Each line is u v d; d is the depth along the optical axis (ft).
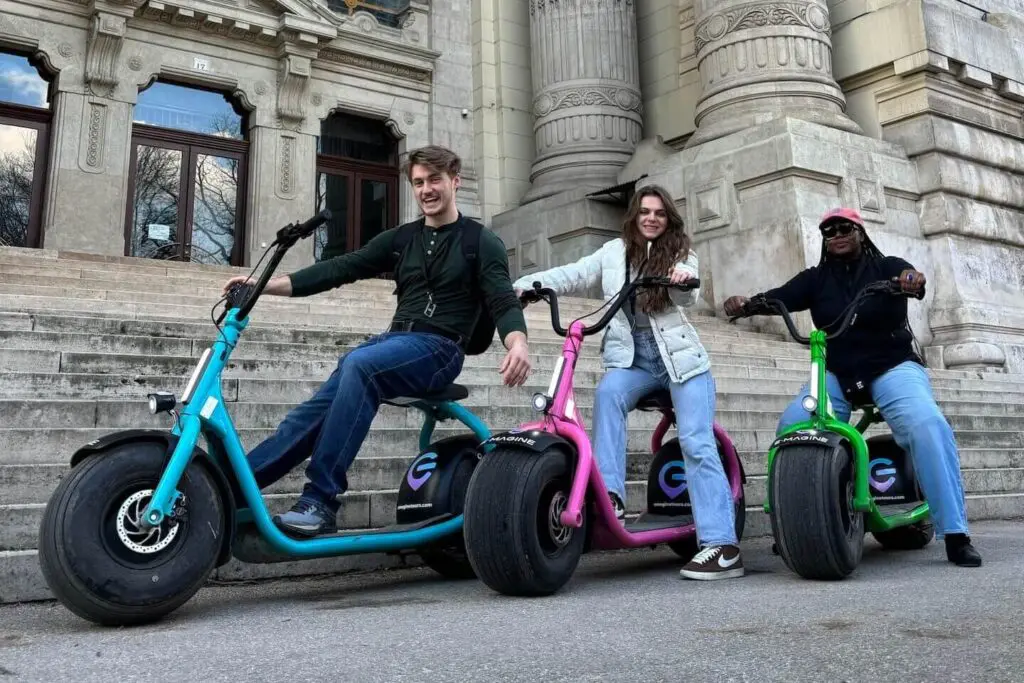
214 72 49.98
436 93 58.59
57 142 45.06
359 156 56.44
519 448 10.17
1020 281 47.96
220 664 6.82
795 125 42.42
